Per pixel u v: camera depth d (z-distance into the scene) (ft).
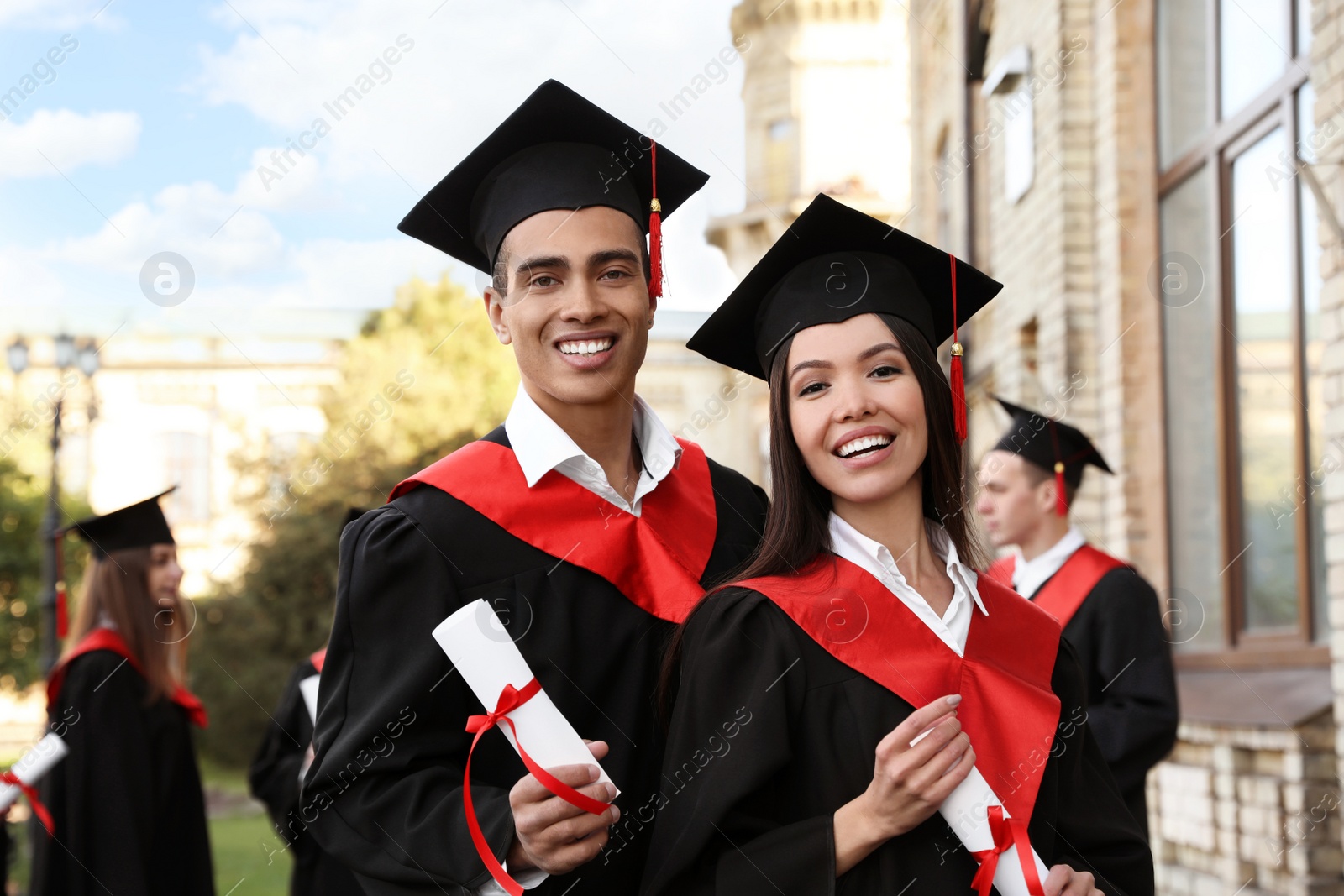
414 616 6.51
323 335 67.10
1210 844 15.80
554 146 7.30
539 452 6.99
